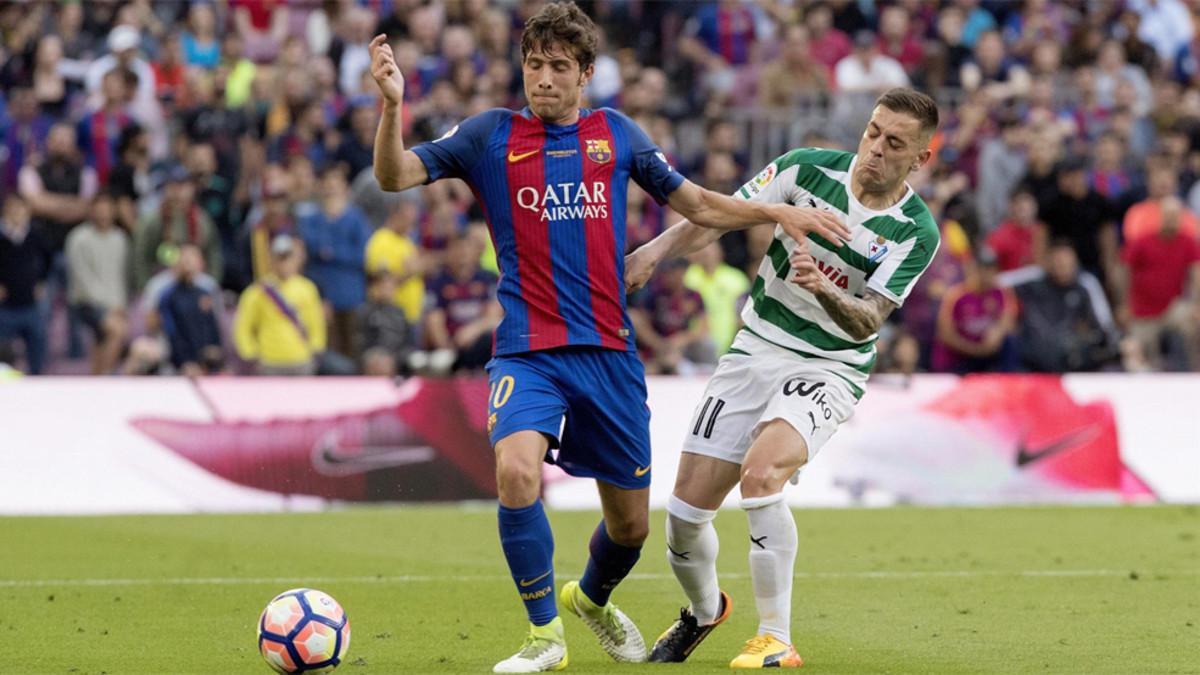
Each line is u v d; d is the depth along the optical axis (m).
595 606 22.45
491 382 21.38
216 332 54.38
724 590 31.16
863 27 69.19
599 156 21.33
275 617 20.25
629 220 57.12
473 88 62.03
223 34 65.69
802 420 21.84
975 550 37.06
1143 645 24.28
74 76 64.62
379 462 46.62
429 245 57.44
